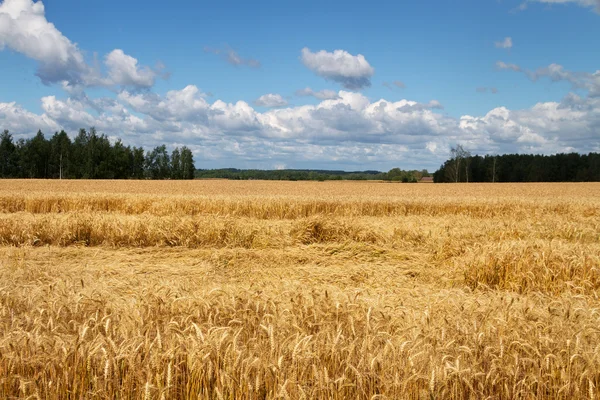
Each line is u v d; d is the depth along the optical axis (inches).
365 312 175.3
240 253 399.2
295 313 173.9
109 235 457.1
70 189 1576.0
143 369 130.3
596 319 173.2
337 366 140.3
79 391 134.7
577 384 134.9
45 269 317.1
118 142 3941.9
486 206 852.0
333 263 383.6
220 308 182.4
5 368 134.0
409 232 486.6
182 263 371.2
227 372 130.5
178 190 1609.3
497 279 304.3
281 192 1523.1
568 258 310.5
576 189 2050.9
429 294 251.4
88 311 183.0
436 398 128.0
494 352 145.9
